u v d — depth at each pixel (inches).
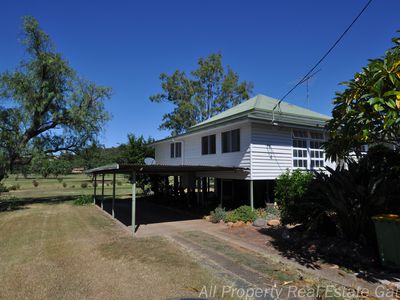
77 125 815.7
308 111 703.1
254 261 240.8
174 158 767.7
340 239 263.7
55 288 192.7
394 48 208.4
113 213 527.5
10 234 382.9
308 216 315.9
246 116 476.4
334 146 251.9
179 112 1464.1
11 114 746.2
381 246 212.5
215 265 231.9
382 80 180.1
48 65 749.3
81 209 650.8
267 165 504.1
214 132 592.1
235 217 432.5
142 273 216.1
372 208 248.5
